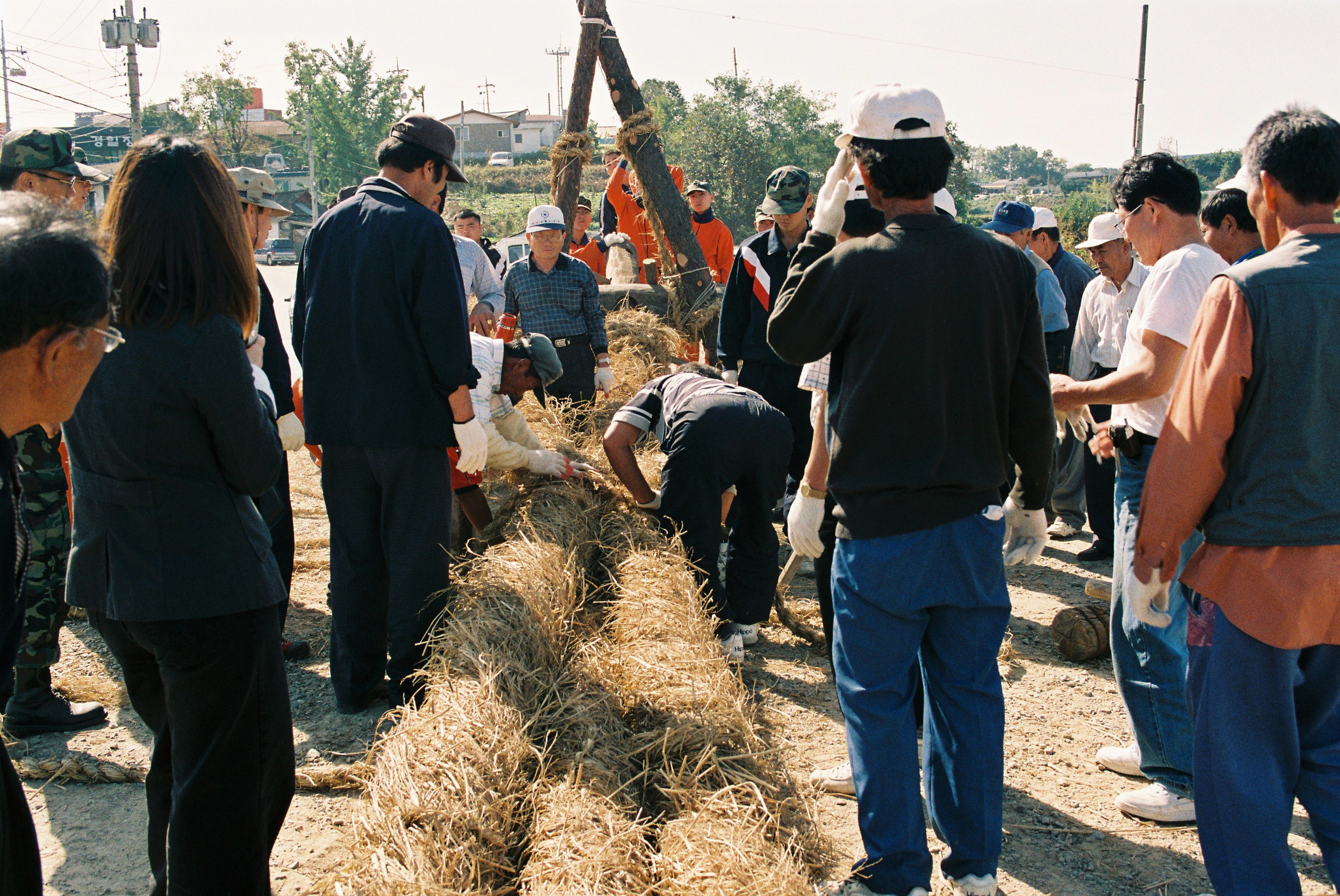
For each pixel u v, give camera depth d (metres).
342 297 3.54
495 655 3.21
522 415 5.06
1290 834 3.09
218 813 2.19
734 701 3.26
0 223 1.46
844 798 3.21
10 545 1.49
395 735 2.86
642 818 2.78
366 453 3.62
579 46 8.48
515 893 2.51
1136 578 2.50
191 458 2.12
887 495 2.44
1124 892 2.75
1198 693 2.46
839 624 2.59
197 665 2.14
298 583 5.22
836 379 2.56
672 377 4.62
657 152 8.63
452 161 3.74
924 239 2.40
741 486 4.33
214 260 2.11
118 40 36.03
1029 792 3.28
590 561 4.50
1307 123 2.27
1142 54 32.25
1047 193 158.62
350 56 86.69
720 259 9.74
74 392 1.57
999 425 2.50
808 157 68.00
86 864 2.80
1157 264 2.91
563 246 7.31
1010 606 2.59
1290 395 2.21
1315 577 2.23
